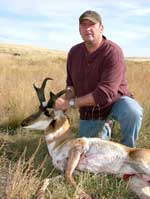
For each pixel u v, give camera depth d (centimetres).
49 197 501
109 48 618
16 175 499
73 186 513
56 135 557
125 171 530
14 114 830
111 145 532
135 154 520
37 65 2330
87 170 539
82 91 652
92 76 632
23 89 971
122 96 643
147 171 514
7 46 6556
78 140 539
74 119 808
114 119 658
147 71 1689
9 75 1352
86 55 634
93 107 651
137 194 533
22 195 481
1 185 507
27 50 6331
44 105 566
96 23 609
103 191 545
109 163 529
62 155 546
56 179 527
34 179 518
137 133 639
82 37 619
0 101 912
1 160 602
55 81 1199
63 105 567
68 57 668
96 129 660
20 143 701
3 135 757
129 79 1284
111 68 610
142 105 887
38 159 632
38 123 564
